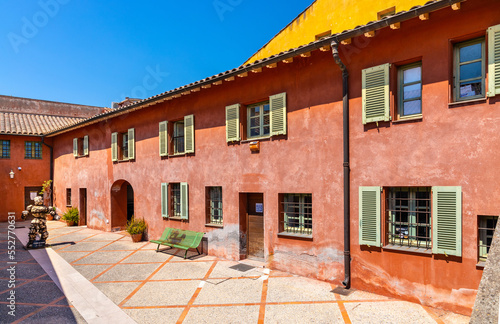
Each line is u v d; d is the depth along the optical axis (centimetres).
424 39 538
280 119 736
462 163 501
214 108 899
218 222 916
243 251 847
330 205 655
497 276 263
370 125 600
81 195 1571
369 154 600
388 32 577
